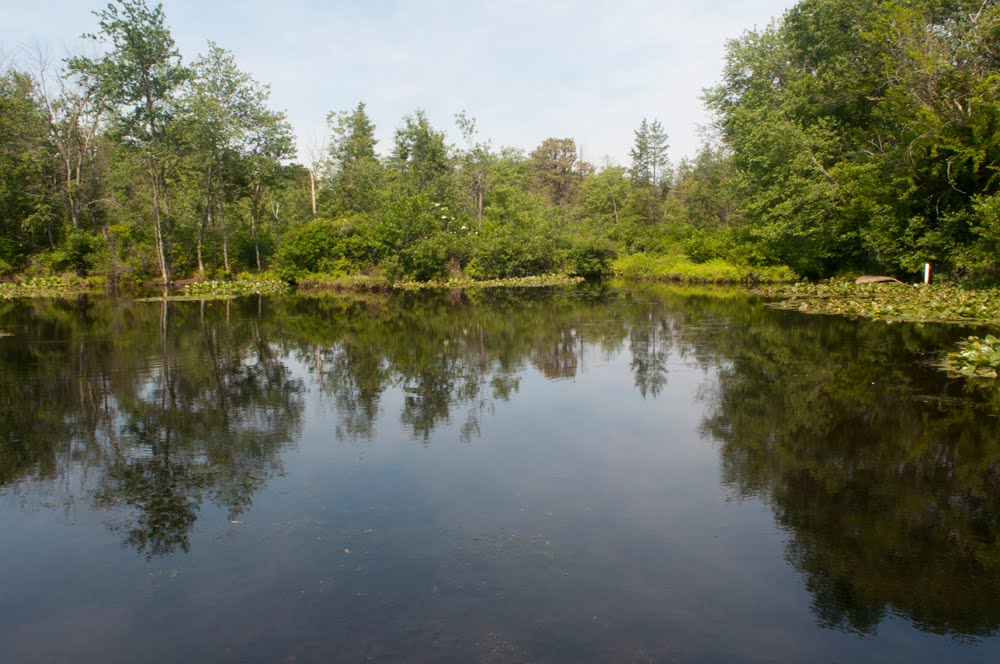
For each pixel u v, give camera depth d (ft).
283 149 111.45
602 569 13.58
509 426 24.29
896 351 37.73
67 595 13.07
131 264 104.94
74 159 114.11
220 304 77.25
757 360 36.47
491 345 43.62
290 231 111.04
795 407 26.37
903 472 19.03
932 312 50.01
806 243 86.02
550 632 11.37
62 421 25.59
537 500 17.26
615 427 24.07
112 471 20.03
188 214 113.39
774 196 84.79
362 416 25.90
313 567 13.87
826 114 86.17
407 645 11.07
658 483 18.40
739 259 104.12
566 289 99.71
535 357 38.96
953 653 10.87
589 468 19.66
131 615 12.32
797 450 21.15
